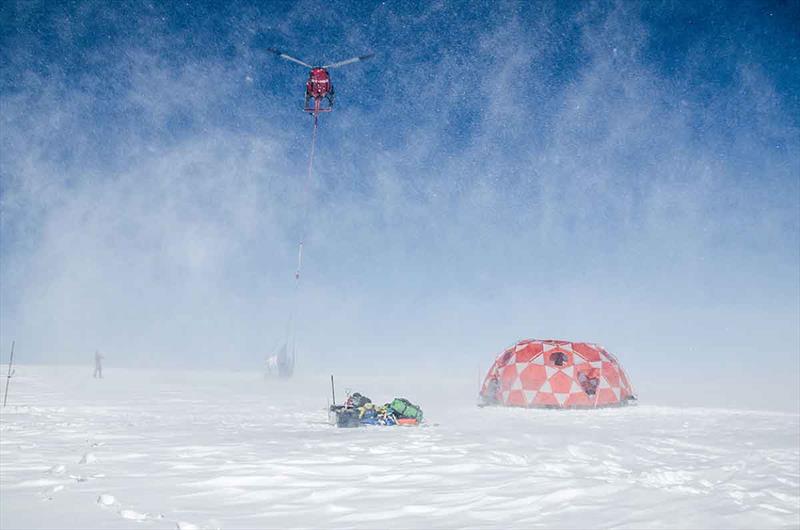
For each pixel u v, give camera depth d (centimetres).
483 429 1423
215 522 541
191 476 733
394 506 614
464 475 772
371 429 1338
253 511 586
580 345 2423
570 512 604
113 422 1379
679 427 1622
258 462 826
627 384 2433
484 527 547
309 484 703
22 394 2259
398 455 919
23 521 530
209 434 1159
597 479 783
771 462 1042
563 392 2238
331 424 1434
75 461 827
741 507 657
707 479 882
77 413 1598
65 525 520
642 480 841
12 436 1080
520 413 2022
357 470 795
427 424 1500
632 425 1658
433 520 569
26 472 748
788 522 606
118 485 680
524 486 711
